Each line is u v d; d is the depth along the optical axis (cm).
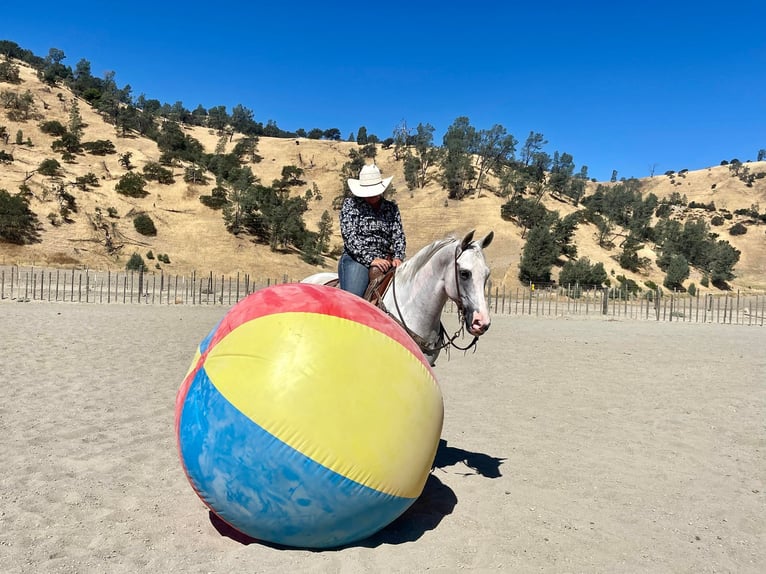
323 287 398
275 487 333
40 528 394
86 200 5769
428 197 8200
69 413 697
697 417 806
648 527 439
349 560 361
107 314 1933
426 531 414
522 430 721
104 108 9569
